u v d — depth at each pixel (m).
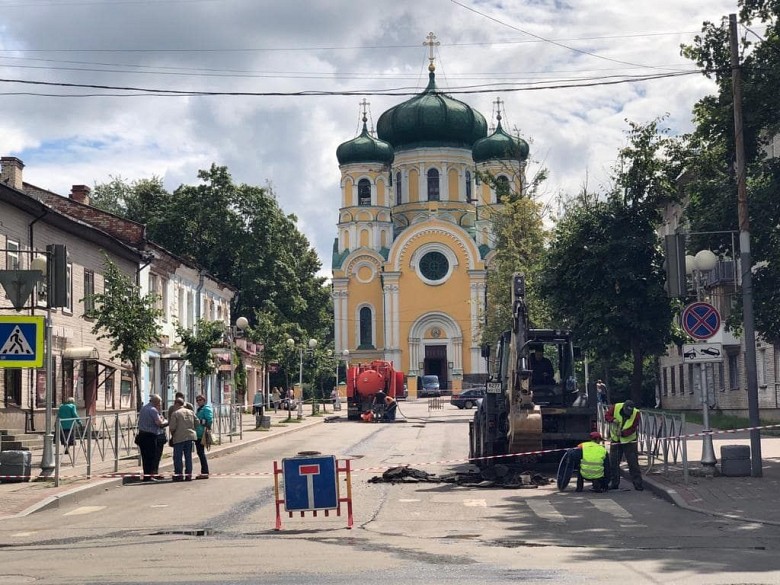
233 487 21.69
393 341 106.25
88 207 44.75
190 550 12.63
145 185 79.19
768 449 28.03
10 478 21.73
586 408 23.91
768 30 24.94
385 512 16.77
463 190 112.81
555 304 30.17
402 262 107.06
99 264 40.31
